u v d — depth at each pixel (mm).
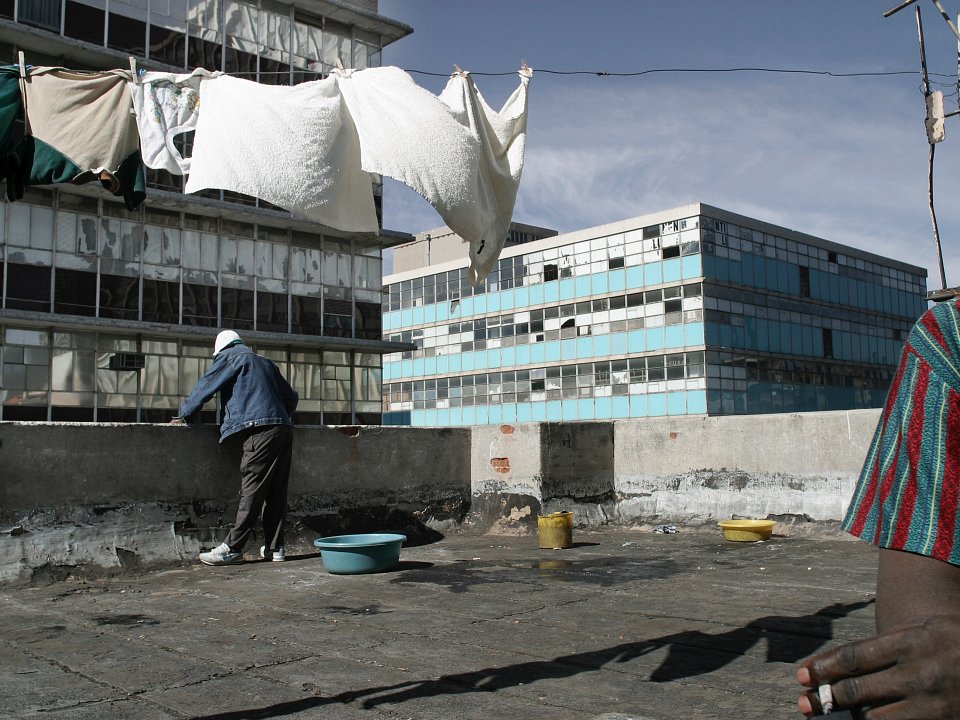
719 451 8281
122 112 3332
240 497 6703
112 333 28938
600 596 4832
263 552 6504
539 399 55969
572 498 8438
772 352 51812
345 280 34500
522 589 5102
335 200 3432
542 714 2791
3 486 5508
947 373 838
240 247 31906
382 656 3564
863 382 58094
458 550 7062
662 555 6496
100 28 28625
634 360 51188
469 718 2766
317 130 3371
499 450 8398
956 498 790
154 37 29625
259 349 32719
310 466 7223
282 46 32469
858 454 7395
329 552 5801
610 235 52781
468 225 3570
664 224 50375
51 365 27703
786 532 7730
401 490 7887
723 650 3570
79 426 5895
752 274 51312
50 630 4168
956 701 730
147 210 29781
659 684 3107
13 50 27375
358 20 33969
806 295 54781
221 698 3008
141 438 6215
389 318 66688
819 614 4223
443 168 3471
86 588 5438
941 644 739
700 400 47938
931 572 794
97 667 3441
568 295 54719
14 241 27000
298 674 3303
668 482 8570
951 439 809
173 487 6355
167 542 6219
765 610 4352
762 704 2852
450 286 62156
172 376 30031
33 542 5586
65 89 3283
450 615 4391
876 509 855
